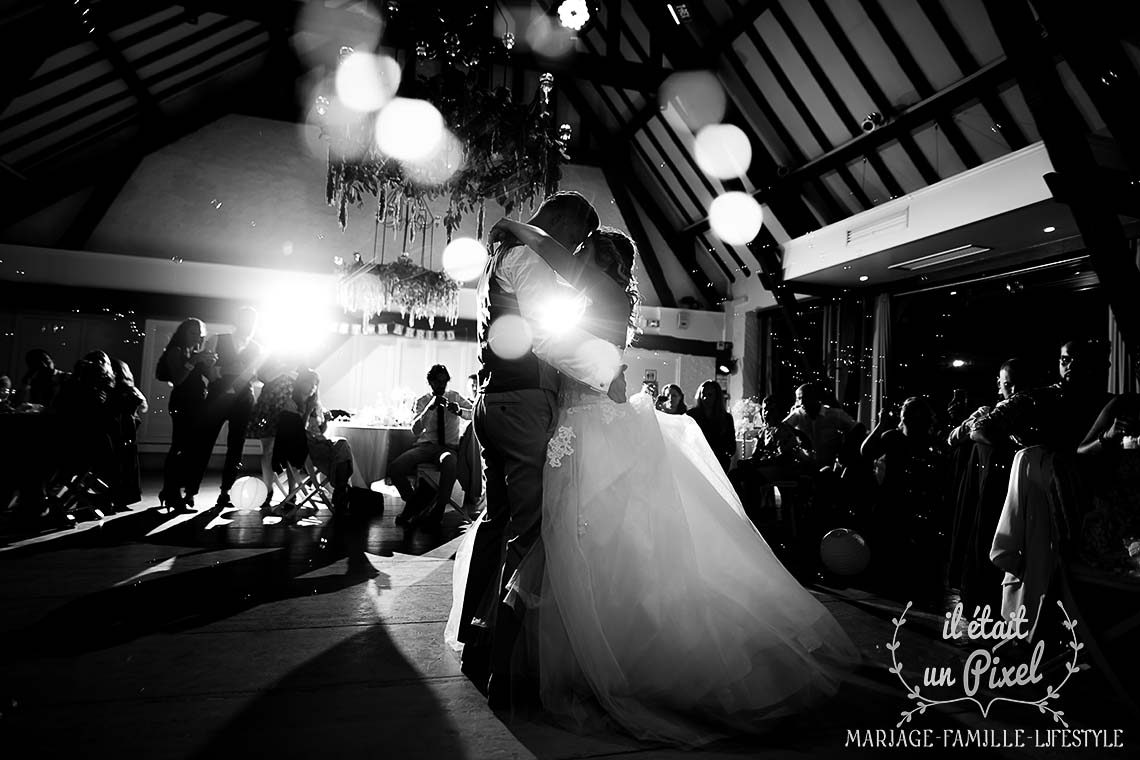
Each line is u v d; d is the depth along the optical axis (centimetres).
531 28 859
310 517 484
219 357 496
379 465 524
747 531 184
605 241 191
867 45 676
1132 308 414
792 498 477
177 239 959
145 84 832
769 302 1027
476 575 196
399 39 377
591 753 141
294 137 1012
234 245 980
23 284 862
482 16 382
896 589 316
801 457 482
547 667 158
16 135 757
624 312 185
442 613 244
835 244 764
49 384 493
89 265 889
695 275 1157
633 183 1149
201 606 242
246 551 348
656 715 154
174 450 486
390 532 428
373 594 268
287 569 309
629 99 1045
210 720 151
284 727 149
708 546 177
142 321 910
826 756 143
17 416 391
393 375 996
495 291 184
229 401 491
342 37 698
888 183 759
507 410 180
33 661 184
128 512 471
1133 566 185
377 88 387
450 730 150
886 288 847
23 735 140
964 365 780
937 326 816
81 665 182
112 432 460
